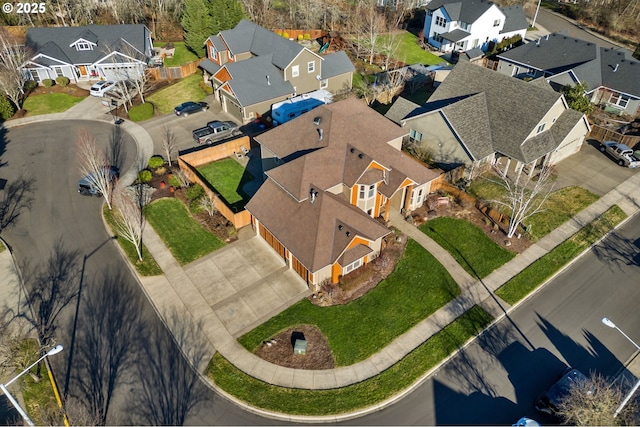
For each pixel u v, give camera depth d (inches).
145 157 1692.9
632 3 3157.0
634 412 900.0
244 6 2864.2
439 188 1542.8
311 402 948.6
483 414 938.1
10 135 1808.6
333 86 2209.6
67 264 1246.3
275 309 1137.4
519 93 1619.1
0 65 1941.4
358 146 1338.6
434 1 2839.6
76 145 1748.3
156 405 932.6
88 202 1469.0
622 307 1175.0
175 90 2178.9
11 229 1354.6
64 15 2805.1
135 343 1047.6
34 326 1075.3
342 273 1200.2
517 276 1250.6
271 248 1307.8
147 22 2837.1
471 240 1360.7
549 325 1127.6
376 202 1368.1
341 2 3312.0
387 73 2313.0
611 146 1754.4
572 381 956.6
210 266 1253.7
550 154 1633.9
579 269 1286.9
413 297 1181.7
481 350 1063.0
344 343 1063.6
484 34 2763.3
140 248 1302.9
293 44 2017.7
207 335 1071.0
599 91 2144.4
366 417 930.7
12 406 924.6
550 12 3582.7
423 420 927.0
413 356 1039.6
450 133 1582.2
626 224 1450.5
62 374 979.3
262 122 1900.8
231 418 920.9
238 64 1935.3
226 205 1390.3
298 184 1226.0
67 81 2169.0
